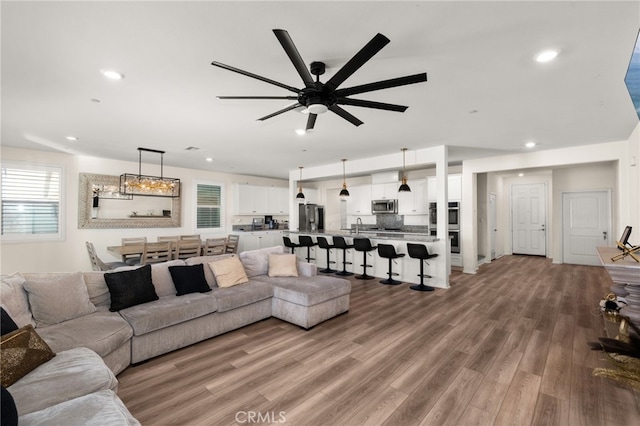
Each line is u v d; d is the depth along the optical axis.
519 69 2.40
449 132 4.24
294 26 1.84
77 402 1.42
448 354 2.68
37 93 2.81
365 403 2.00
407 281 5.54
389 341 2.97
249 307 3.41
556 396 2.05
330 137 4.50
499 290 4.86
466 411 1.91
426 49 2.11
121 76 2.49
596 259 6.90
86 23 1.79
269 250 4.48
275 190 9.16
